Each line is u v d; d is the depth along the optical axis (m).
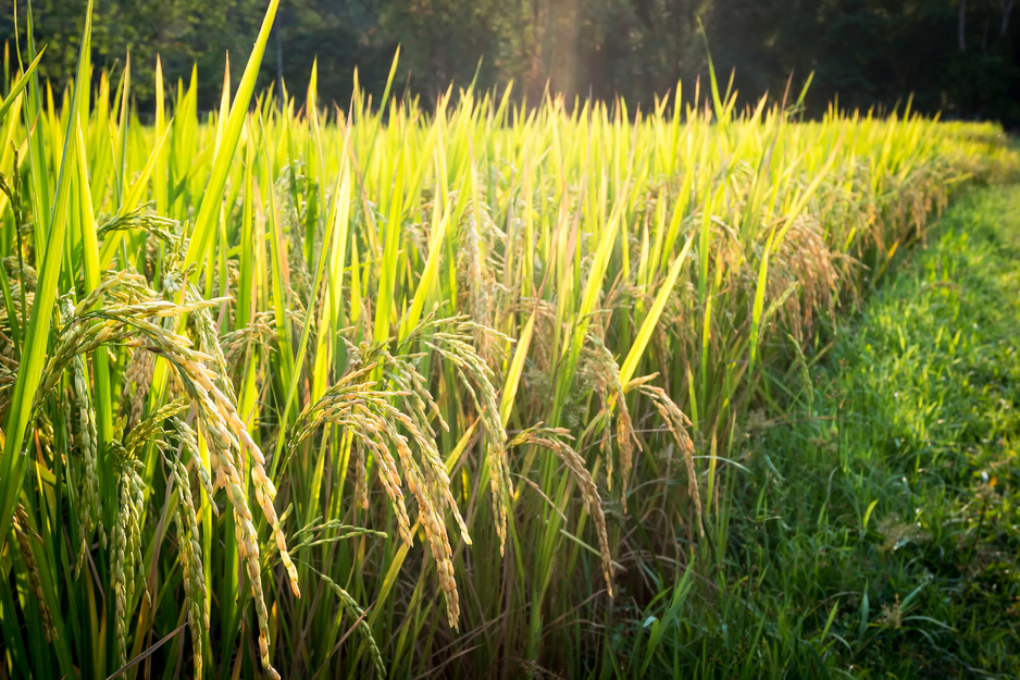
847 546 3.25
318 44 55.53
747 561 3.02
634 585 2.90
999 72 57.00
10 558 1.34
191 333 1.45
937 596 2.91
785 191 4.23
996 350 5.67
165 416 1.22
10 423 1.08
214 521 1.79
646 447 2.74
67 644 1.38
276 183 2.43
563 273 2.10
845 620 2.82
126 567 1.18
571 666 2.38
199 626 1.08
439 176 2.10
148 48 31.30
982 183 15.94
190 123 2.38
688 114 4.63
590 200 3.14
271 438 1.84
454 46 55.88
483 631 2.19
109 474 1.35
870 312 6.17
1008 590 2.98
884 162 7.94
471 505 2.01
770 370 4.51
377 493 2.19
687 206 3.65
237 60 36.19
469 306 2.23
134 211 1.48
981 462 3.98
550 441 1.71
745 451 3.24
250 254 1.70
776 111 4.41
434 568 2.07
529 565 2.34
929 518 3.39
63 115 1.84
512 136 5.29
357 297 1.91
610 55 58.66
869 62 61.28
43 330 1.06
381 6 55.81
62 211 1.06
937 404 4.63
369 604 2.13
